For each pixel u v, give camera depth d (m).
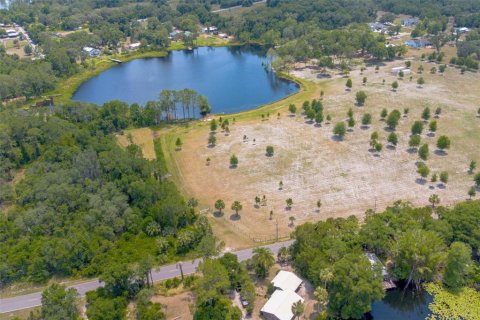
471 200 172.75
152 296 132.88
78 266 145.75
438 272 138.88
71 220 163.25
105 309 120.62
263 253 137.12
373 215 155.12
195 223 161.62
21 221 158.62
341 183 192.75
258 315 125.31
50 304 122.06
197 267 136.12
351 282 120.25
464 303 130.00
